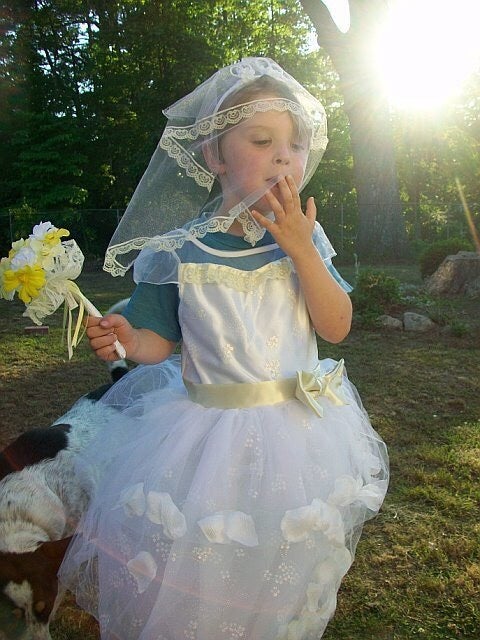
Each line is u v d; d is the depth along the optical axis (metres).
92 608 2.37
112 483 2.26
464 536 3.87
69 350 2.15
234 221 2.33
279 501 2.06
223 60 24.81
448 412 6.02
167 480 2.09
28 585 2.57
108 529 2.17
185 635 2.02
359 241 21.25
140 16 24.61
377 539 3.85
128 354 2.28
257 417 2.18
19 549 2.56
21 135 23.77
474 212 30.03
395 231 20.97
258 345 2.23
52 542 2.62
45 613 2.63
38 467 2.73
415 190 34.69
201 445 2.16
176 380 2.72
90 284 15.22
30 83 25.30
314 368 2.42
